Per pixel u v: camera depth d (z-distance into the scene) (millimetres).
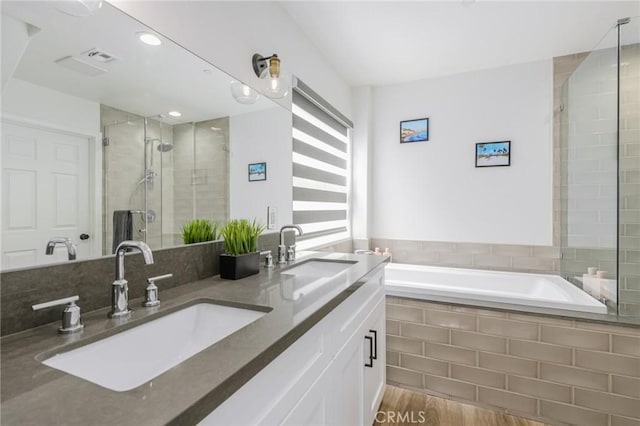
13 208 759
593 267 2215
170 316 914
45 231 818
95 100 966
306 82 2354
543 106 2771
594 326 1693
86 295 863
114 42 1024
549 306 1808
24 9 791
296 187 2322
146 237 1115
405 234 3293
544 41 2461
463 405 1915
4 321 697
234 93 1595
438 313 2004
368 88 3309
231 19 1577
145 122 1132
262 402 662
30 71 805
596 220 2217
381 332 1815
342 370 1158
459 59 2756
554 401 1754
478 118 3000
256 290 1109
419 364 2041
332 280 1248
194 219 1333
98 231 953
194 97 1354
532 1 1974
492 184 2959
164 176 1207
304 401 843
